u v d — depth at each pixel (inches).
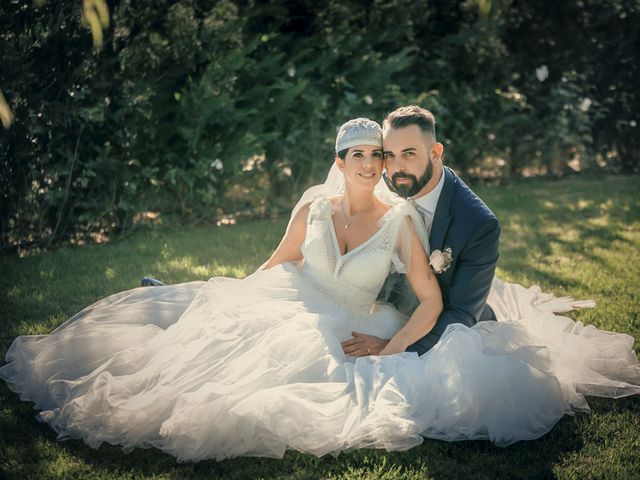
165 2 264.7
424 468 116.2
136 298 163.6
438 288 144.3
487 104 381.7
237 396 122.4
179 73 273.7
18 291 196.1
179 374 131.4
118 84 255.4
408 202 145.2
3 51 223.6
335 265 147.3
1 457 117.9
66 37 236.4
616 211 305.4
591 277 215.8
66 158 250.7
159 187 278.1
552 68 405.4
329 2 322.0
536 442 125.6
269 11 308.8
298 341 135.1
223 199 296.5
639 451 122.8
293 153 310.8
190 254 235.8
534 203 323.0
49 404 134.3
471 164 383.6
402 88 355.6
